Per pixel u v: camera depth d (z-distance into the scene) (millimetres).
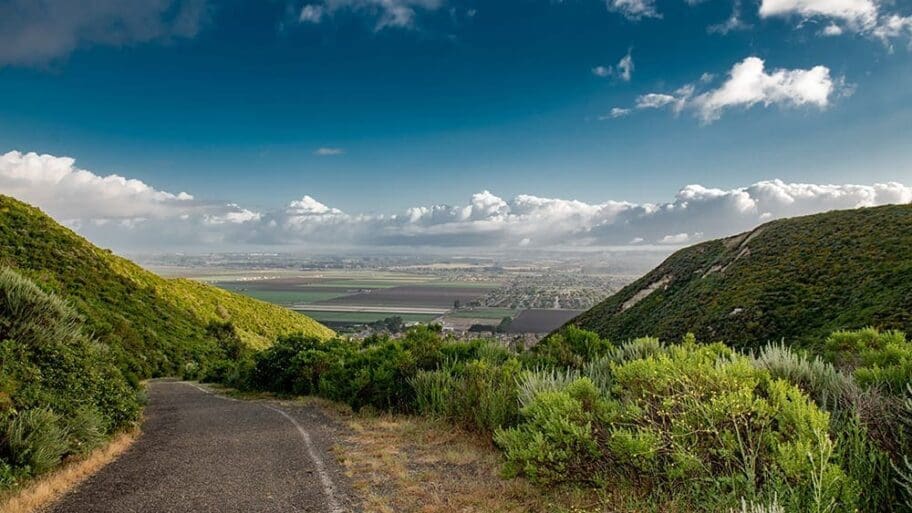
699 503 3965
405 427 9883
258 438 9500
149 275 61188
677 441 4305
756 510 3344
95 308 38250
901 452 3564
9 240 40781
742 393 4047
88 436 7449
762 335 35844
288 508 5234
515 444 5383
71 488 5945
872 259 38750
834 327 30984
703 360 5340
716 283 52156
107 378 9906
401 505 5289
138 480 6359
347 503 5387
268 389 22094
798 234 52438
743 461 4008
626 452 4492
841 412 4238
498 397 8281
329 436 9500
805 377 5363
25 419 6387
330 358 19531
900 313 28125
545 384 7730
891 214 46625
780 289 41406
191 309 57656
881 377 4945
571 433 4926
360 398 12922
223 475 6613
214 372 31625
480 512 4953
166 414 13883
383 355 14562
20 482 5734
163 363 38812
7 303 8672
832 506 3213
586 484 4918
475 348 13375
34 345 8398
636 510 4195
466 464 6945
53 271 40281
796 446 3467
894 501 3424
